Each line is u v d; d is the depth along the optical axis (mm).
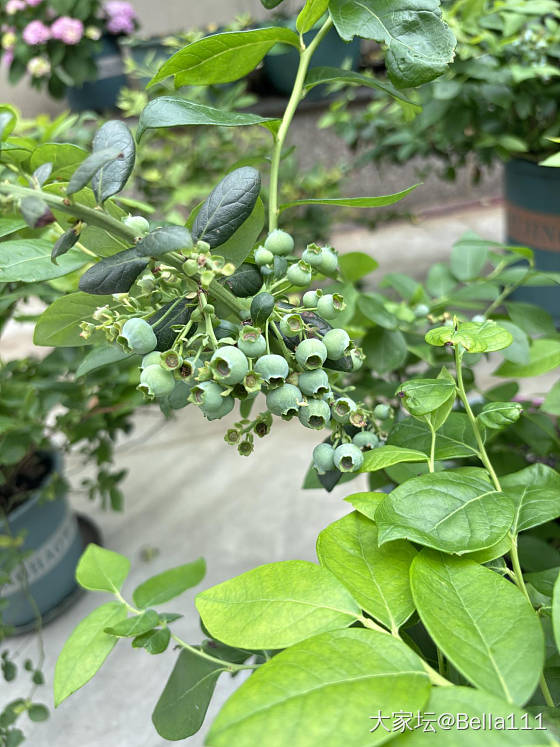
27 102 1193
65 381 456
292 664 148
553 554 303
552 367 328
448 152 747
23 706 447
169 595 269
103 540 682
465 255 414
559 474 238
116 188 184
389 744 133
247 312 207
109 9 1018
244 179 203
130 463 791
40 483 591
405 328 368
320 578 183
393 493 193
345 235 1223
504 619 161
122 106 757
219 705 491
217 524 679
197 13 1117
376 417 242
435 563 179
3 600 486
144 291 201
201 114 211
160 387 181
